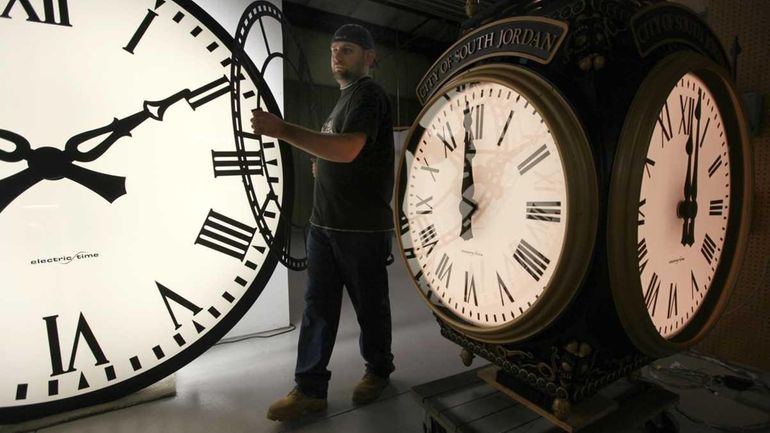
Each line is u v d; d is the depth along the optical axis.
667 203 0.90
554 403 0.88
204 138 1.72
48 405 1.44
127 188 1.55
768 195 1.61
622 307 0.78
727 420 1.38
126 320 1.57
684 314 1.00
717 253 1.06
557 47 0.80
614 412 0.99
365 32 1.47
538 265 0.82
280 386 1.72
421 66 6.57
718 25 1.70
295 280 3.46
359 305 1.53
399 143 4.68
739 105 0.98
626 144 0.74
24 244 1.39
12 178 1.36
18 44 1.36
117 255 1.54
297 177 5.46
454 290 1.03
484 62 0.97
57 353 1.46
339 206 1.42
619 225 0.74
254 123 1.12
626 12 0.81
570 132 0.74
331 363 1.90
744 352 1.72
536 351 0.89
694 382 1.60
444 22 5.20
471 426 1.03
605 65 0.77
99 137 1.50
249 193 1.54
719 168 1.03
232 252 1.81
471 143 0.96
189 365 1.91
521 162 0.85
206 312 1.75
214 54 1.73
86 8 1.45
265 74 2.10
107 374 1.54
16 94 1.36
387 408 1.55
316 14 5.03
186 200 1.69
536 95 0.78
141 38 1.56
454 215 1.01
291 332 2.28
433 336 2.22
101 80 1.49
